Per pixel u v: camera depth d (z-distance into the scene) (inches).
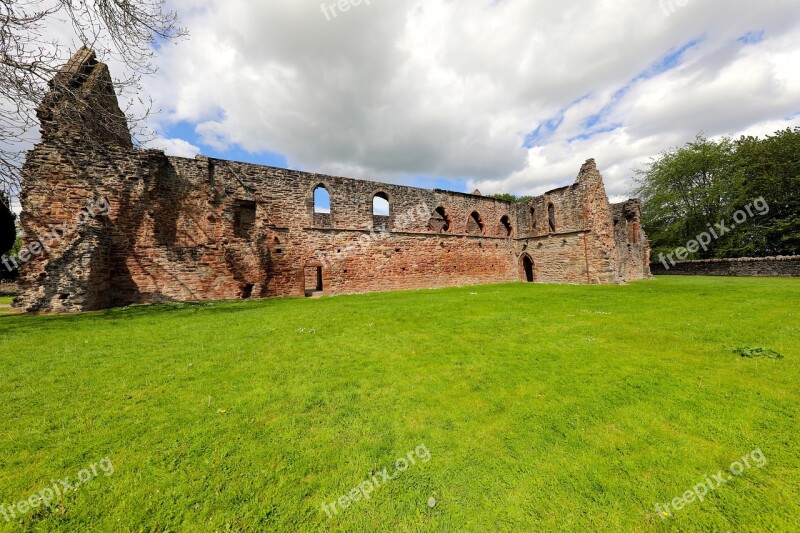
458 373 206.4
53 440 133.0
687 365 212.4
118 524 92.9
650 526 91.1
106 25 337.1
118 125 413.4
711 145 1316.4
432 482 109.2
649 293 601.3
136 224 558.6
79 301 453.4
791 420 143.3
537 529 90.4
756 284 713.0
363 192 815.7
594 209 896.3
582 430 139.3
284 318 392.2
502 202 1114.7
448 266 955.3
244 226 689.0
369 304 523.5
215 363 225.0
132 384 188.5
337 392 179.2
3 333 306.7
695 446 126.7
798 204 1104.2
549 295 616.4
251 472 114.1
